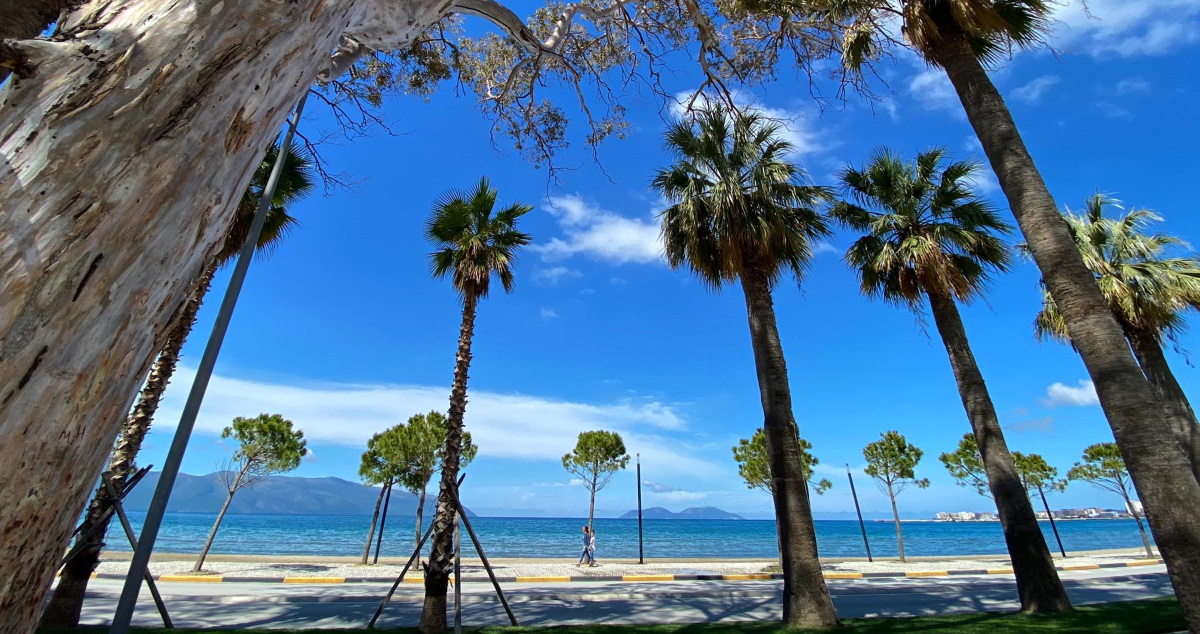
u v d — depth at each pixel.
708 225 10.81
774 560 26.75
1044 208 5.29
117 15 1.65
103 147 1.43
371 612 10.73
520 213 11.47
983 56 7.25
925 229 11.81
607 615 10.70
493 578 9.05
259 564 20.58
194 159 1.61
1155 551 32.22
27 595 1.28
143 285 1.47
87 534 7.98
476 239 10.71
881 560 26.19
